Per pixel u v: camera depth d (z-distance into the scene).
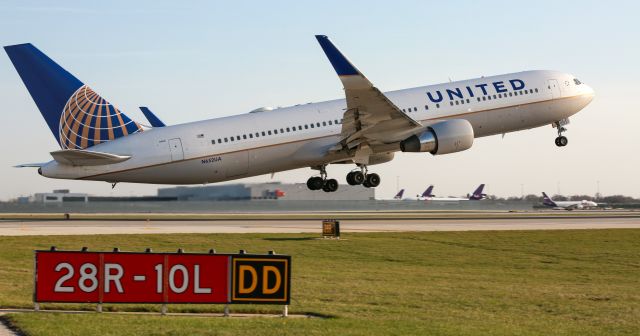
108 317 32.62
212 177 83.94
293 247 68.31
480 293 43.81
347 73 71.75
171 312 35.44
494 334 30.58
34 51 79.12
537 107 94.94
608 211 176.62
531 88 94.94
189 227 89.69
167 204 171.38
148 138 81.12
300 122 86.44
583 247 72.12
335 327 31.08
